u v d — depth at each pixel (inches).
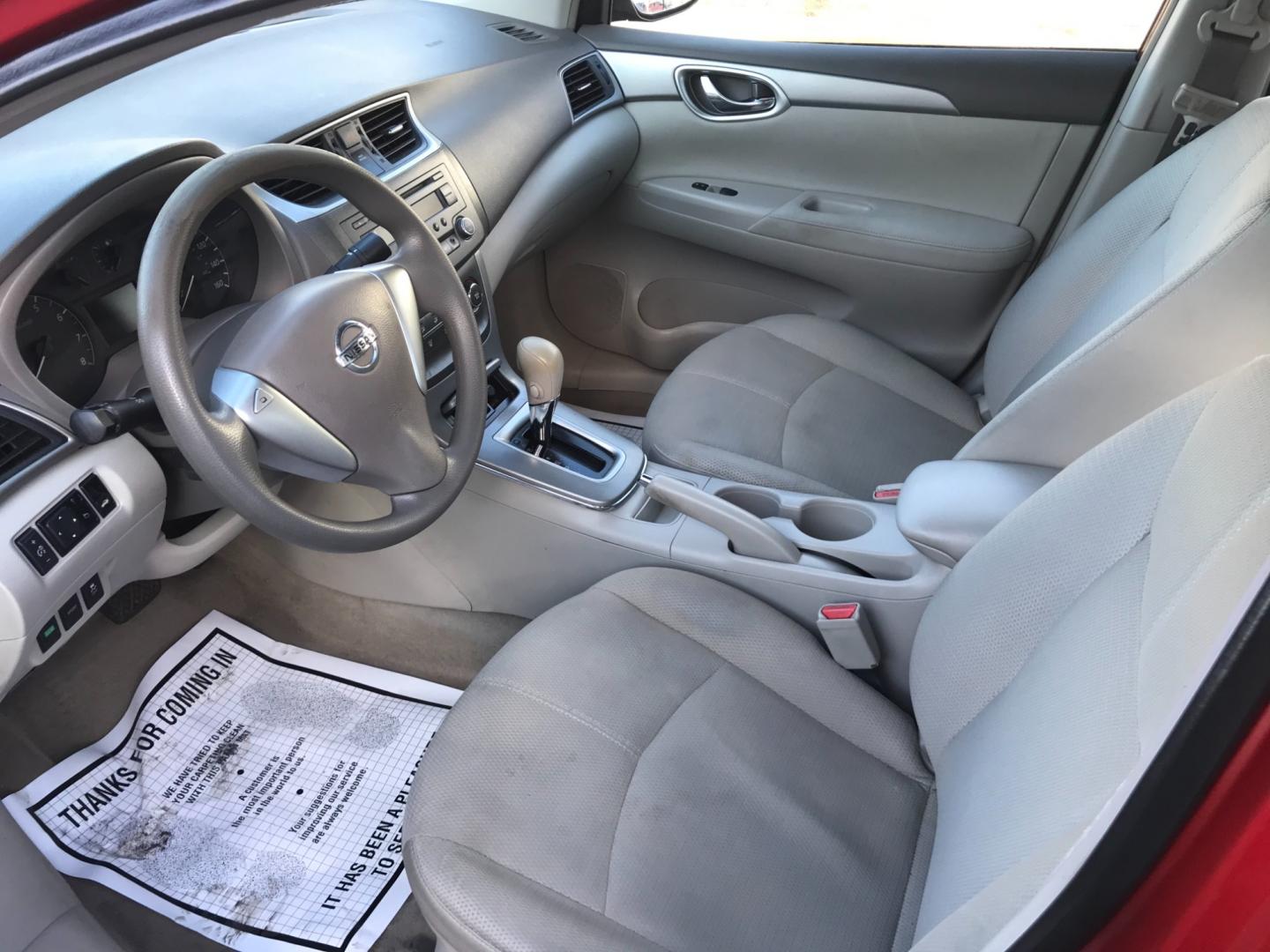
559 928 33.1
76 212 36.2
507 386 57.4
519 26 68.8
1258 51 54.9
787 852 37.0
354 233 48.6
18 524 36.5
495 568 55.7
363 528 36.9
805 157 67.9
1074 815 23.4
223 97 48.8
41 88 24.5
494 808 36.9
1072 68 60.2
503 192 58.6
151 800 51.6
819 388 59.8
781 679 43.3
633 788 38.0
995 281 64.5
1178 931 18.6
